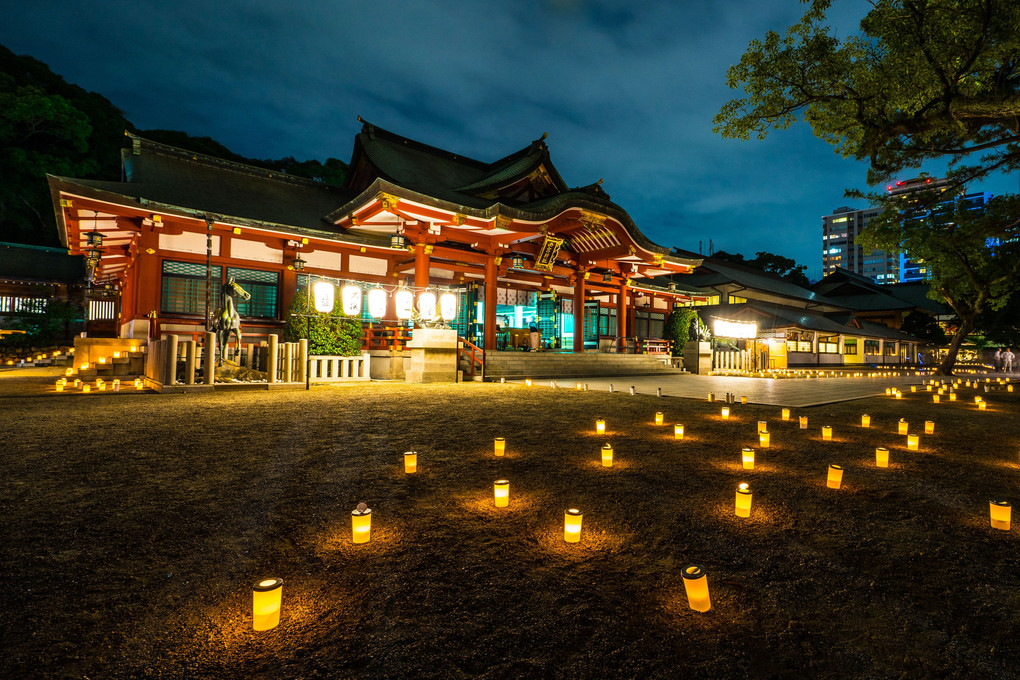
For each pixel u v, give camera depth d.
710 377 20.72
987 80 9.03
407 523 3.50
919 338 51.53
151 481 4.37
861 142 10.48
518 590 2.58
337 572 2.76
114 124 40.88
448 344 15.36
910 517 3.80
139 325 16.02
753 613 2.40
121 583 2.59
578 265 24.08
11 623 2.22
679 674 1.95
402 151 26.03
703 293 37.00
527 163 23.41
